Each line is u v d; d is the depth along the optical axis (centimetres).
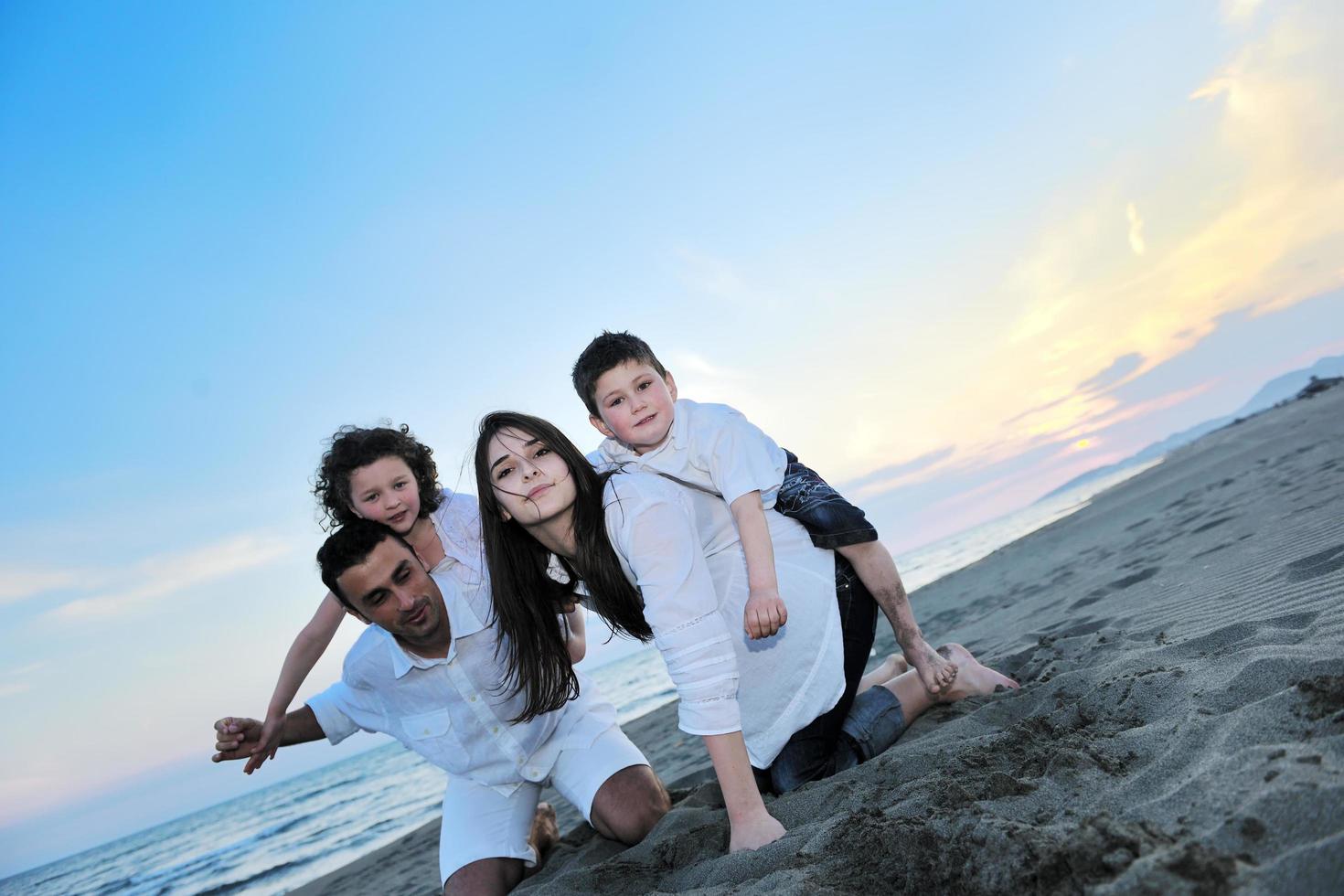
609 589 213
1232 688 161
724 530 232
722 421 231
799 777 234
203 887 1080
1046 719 194
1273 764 119
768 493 231
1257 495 490
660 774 427
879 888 136
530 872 280
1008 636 394
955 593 821
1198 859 103
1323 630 177
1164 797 126
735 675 199
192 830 2767
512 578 224
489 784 275
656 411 238
